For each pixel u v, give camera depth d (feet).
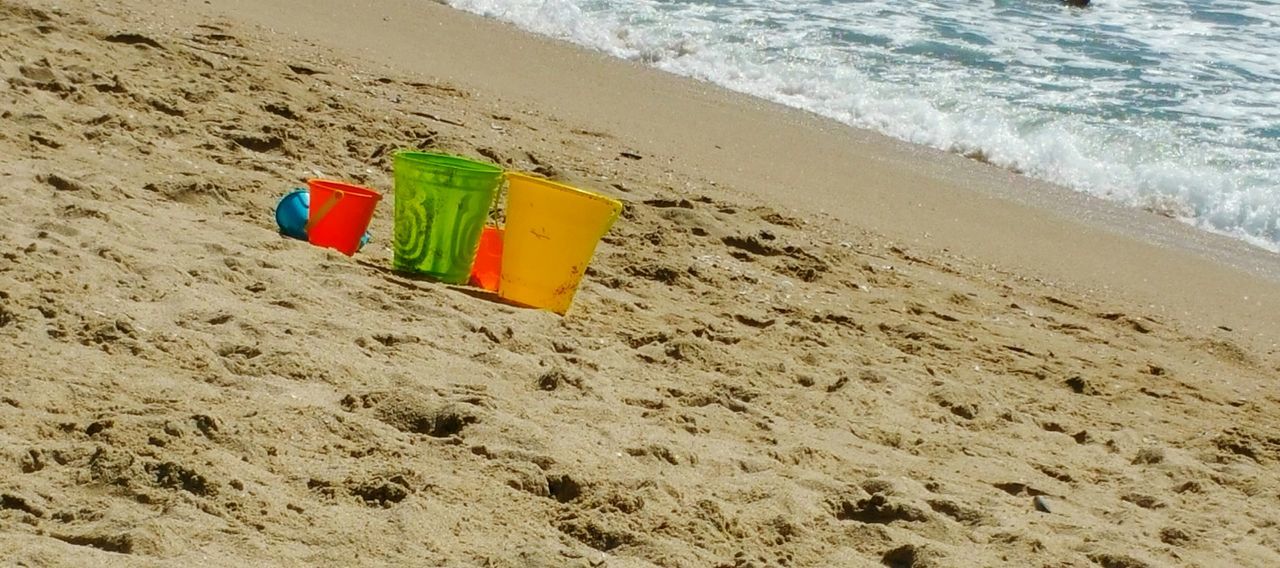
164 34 21.79
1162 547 13.52
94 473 12.15
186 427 12.73
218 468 12.37
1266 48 31.07
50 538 11.60
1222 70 29.12
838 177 22.30
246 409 13.15
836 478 13.87
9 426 12.51
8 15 20.65
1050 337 17.89
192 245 15.64
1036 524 13.61
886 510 13.38
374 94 21.61
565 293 16.11
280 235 16.47
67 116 18.13
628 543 12.44
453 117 21.43
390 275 16.07
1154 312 19.17
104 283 14.60
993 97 26.58
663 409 14.37
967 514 13.53
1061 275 19.98
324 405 13.39
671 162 21.61
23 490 11.94
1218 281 20.26
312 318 14.66
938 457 14.58
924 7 33.91
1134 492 14.39
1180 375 17.33
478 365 14.44
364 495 12.45
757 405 14.89
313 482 12.49
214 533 11.83
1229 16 34.17
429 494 12.54
